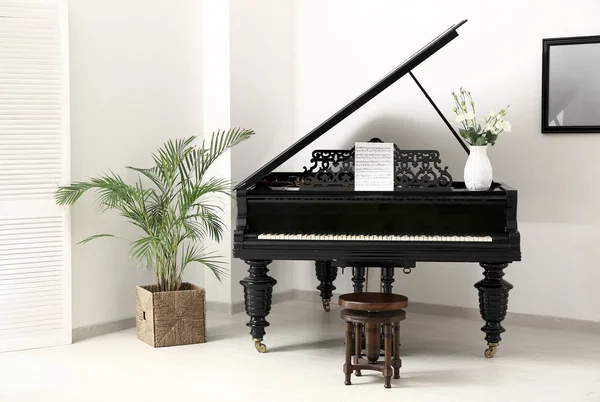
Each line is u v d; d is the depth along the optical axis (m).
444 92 6.21
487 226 4.96
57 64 5.31
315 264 6.57
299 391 4.41
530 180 5.95
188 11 6.29
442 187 5.10
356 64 6.58
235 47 6.29
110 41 5.76
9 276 5.25
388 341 4.46
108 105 5.76
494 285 5.00
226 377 4.68
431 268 6.37
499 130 5.15
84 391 4.43
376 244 4.89
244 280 5.19
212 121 6.37
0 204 5.19
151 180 6.07
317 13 6.72
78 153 5.58
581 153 5.77
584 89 5.70
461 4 6.11
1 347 5.25
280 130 6.76
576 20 5.72
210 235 6.18
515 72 5.95
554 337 5.65
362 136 6.55
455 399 4.27
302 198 5.08
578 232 5.82
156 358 5.10
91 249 5.68
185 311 5.42
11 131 5.20
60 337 5.43
